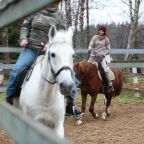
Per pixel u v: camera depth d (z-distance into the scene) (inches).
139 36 1200.2
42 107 185.5
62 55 161.0
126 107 484.1
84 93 410.3
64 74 156.8
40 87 183.0
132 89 579.2
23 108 198.1
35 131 49.0
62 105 188.4
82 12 887.1
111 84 409.4
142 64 581.9
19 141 57.1
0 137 303.6
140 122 376.8
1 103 77.1
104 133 327.0
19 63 215.2
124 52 574.6
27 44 215.8
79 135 320.2
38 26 214.5
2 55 843.4
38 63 197.2
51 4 51.1
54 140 43.8
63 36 166.9
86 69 398.0
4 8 75.0
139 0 819.4
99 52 415.5
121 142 294.4
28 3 59.6
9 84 215.6
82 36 892.6
